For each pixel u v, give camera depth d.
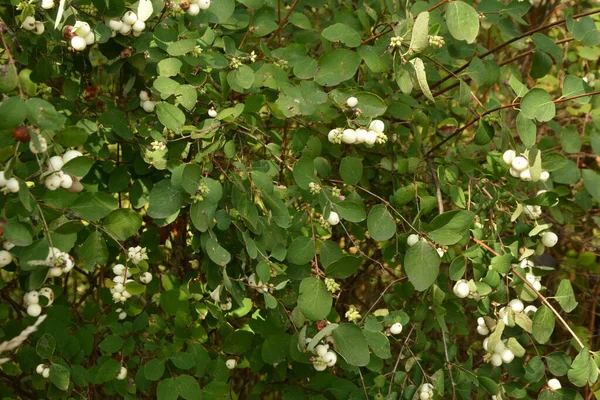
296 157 1.03
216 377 1.00
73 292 1.25
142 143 0.99
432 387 0.99
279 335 0.99
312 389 1.01
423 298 1.01
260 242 0.96
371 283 1.24
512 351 0.98
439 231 0.95
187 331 1.00
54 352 0.96
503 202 1.03
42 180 0.87
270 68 1.00
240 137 1.00
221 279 0.98
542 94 0.97
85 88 1.02
